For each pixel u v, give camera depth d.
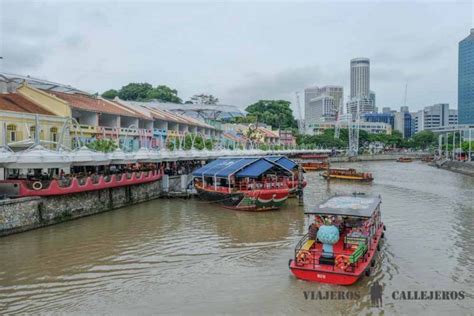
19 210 28.50
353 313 17.02
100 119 55.44
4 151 29.16
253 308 17.45
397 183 63.19
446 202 43.41
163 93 125.62
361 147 172.00
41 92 45.44
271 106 159.50
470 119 179.62
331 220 22.64
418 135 190.00
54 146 42.16
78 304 17.91
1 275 21.16
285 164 46.69
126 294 18.91
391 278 20.70
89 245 26.38
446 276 21.02
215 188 41.97
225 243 27.09
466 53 179.25
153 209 39.06
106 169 45.28
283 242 27.34
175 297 18.56
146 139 56.53
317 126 192.38
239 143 90.19
